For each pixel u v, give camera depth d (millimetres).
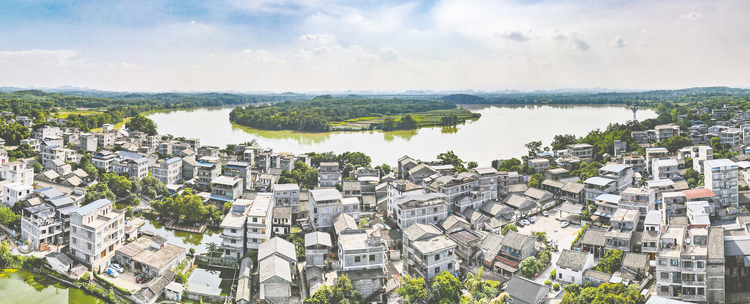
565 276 83750
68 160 171250
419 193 121812
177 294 82500
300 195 135125
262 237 101062
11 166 133125
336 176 150875
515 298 74062
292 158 184375
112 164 167000
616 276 80188
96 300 82938
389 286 82625
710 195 107625
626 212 103062
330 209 110250
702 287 70750
